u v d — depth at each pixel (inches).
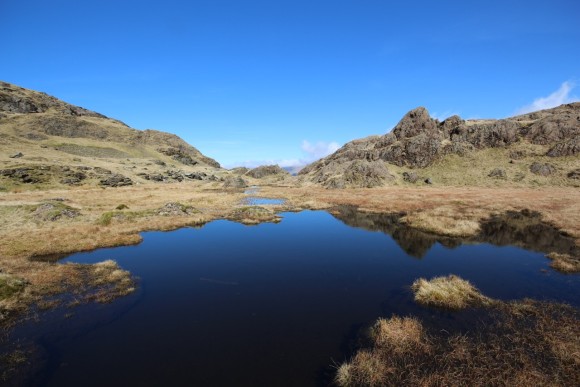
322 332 480.7
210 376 375.6
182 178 4822.8
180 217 1475.1
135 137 7450.8
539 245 1018.1
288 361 405.4
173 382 364.5
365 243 1065.5
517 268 789.9
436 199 2107.5
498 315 524.7
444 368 380.8
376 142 4648.1
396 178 3516.2
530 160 3403.1
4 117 5762.8
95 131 6786.4
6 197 1991.9
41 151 4234.7
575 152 3270.2
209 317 536.1
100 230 1184.8
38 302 589.6
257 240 1112.2
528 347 426.3
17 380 370.6
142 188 3238.2
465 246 1016.9
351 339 458.6
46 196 2162.9
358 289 658.2
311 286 678.5
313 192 2864.2
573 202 1870.1
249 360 407.8
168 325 507.5
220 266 824.3
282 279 724.0
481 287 662.5
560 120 3737.7
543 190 2655.0
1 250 914.7
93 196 2292.1
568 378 358.9
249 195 2628.0
